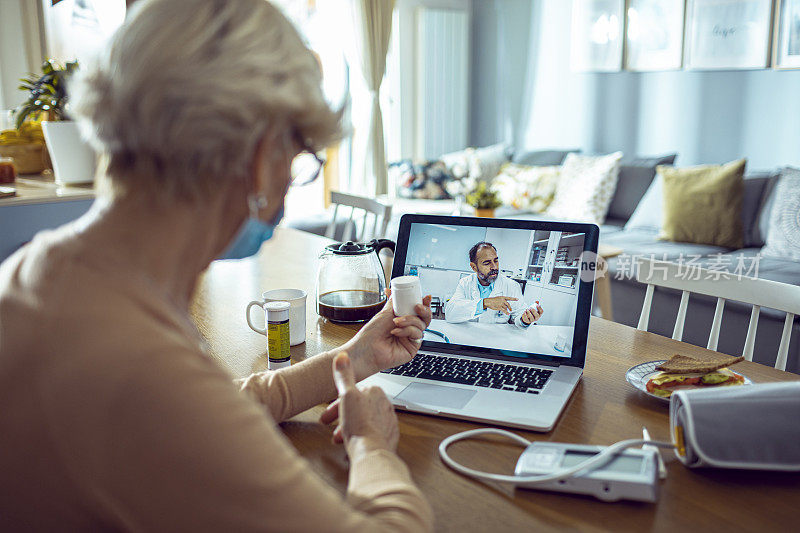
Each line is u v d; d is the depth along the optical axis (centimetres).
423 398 106
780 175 360
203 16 54
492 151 528
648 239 385
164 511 50
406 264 130
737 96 422
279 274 192
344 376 83
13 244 199
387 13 543
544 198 461
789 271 312
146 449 49
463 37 603
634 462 81
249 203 61
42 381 50
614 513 77
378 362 109
